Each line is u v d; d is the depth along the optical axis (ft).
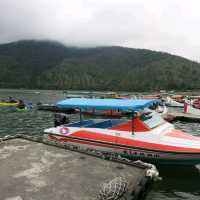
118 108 32.24
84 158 28.96
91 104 35.09
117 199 19.43
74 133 35.65
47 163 26.84
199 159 28.02
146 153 29.96
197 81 481.87
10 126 69.21
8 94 309.63
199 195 25.27
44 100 202.80
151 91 458.50
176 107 133.90
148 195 25.14
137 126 31.24
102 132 33.58
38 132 60.29
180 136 31.53
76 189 20.75
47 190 20.43
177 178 29.07
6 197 19.10
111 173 24.57
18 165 25.95
